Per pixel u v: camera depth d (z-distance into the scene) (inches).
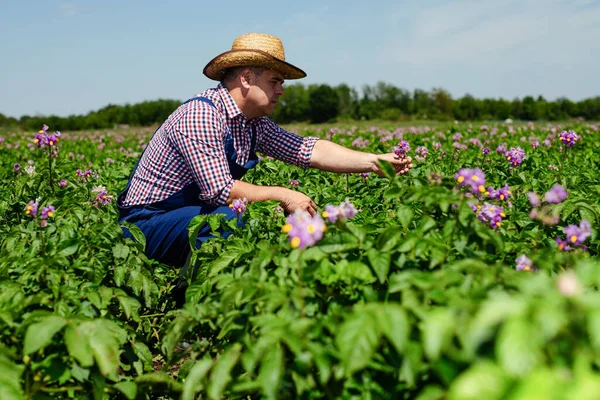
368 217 171.9
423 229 114.7
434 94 4616.1
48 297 123.5
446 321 73.9
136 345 137.9
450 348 76.7
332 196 229.9
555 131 670.5
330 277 109.0
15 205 217.9
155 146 185.5
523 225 153.0
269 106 184.4
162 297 180.5
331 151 197.0
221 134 179.0
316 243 113.5
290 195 172.1
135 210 188.2
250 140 192.5
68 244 140.8
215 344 136.3
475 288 92.2
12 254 150.9
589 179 237.8
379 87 4756.4
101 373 111.2
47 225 166.7
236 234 162.6
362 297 110.0
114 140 987.9
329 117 4483.3
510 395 65.0
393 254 113.1
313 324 94.3
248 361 89.2
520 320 67.3
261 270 115.5
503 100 4298.7
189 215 180.9
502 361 66.2
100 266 150.0
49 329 101.5
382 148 406.0
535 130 708.7
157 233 183.8
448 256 121.2
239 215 169.3
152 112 3782.0
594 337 65.9
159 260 190.4
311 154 197.8
